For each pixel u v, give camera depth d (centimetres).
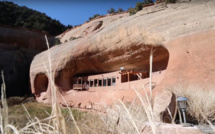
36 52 3650
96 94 1445
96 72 2075
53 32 4831
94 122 263
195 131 226
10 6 4684
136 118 239
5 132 71
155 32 1233
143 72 1473
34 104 1972
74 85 2041
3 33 3453
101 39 1728
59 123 71
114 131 231
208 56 871
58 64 2073
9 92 3031
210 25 953
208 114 327
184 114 300
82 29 3516
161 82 956
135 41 1397
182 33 1057
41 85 2577
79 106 1516
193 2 1240
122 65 1706
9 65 3209
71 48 2058
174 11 1256
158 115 320
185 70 915
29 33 3672
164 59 1376
